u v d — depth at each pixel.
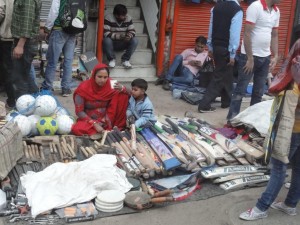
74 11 6.25
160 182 4.20
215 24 6.25
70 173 3.98
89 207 3.74
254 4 5.53
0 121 4.74
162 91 7.50
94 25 7.53
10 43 5.65
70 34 6.39
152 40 8.10
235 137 5.18
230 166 4.57
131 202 3.80
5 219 3.55
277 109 3.52
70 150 4.47
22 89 5.72
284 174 3.72
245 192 4.33
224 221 3.83
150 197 3.89
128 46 7.65
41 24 6.72
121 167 4.27
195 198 4.13
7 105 5.99
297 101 3.46
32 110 4.94
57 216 3.62
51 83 6.57
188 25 8.02
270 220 3.86
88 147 4.57
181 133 4.91
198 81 7.45
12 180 3.97
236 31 6.05
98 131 4.91
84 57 7.30
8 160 3.99
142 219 3.74
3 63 5.79
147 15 8.15
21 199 3.72
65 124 4.89
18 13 5.32
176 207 3.97
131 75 7.85
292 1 8.75
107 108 5.18
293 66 3.37
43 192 3.74
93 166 4.10
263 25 5.61
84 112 5.15
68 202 3.73
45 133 4.83
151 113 4.98
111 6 8.05
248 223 3.80
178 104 6.92
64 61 6.57
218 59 6.35
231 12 6.04
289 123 3.47
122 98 5.15
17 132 4.22
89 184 3.93
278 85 3.48
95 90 5.09
